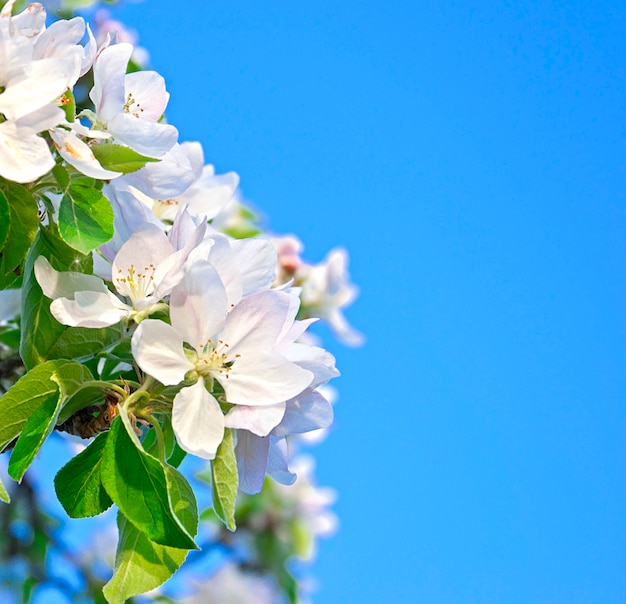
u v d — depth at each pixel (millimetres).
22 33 647
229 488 629
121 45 662
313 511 1287
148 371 630
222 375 640
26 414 625
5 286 648
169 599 1023
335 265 1168
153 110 688
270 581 1240
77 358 645
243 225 1074
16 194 632
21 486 1010
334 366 661
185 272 636
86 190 641
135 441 618
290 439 1260
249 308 646
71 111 646
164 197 673
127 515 617
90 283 643
